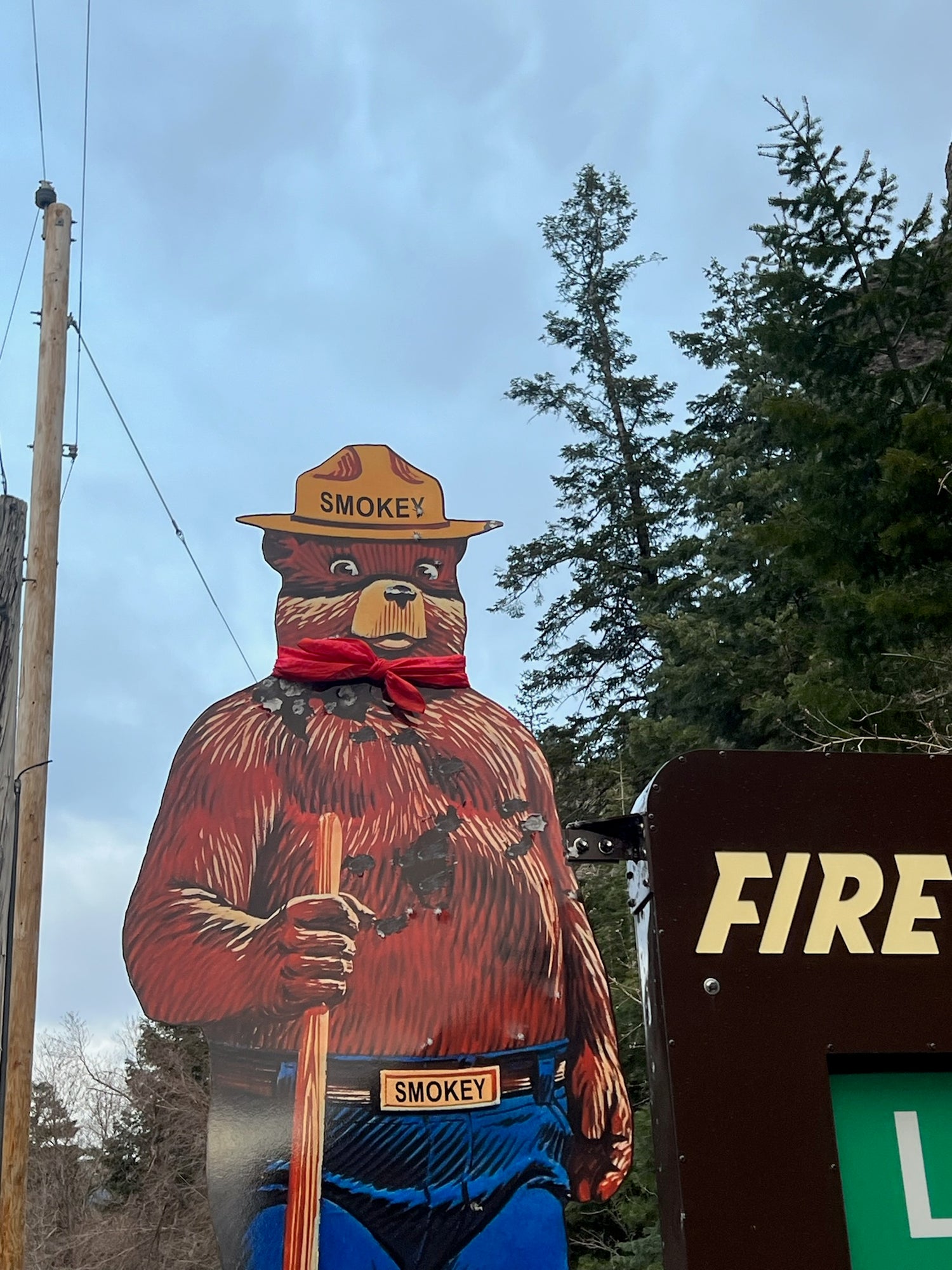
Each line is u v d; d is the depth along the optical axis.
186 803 7.46
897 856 3.35
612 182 20.91
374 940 7.22
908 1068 3.21
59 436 9.35
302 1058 6.88
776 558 12.55
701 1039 3.13
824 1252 2.96
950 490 10.23
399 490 8.63
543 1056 7.09
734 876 3.29
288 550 8.38
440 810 7.64
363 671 8.01
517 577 18.72
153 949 7.09
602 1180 6.85
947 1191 3.09
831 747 10.68
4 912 5.53
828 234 12.59
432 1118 6.82
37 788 8.13
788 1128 3.07
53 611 8.70
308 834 7.46
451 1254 6.56
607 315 20.20
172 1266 15.09
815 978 3.21
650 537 18.62
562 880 7.56
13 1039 7.47
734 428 19.75
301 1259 6.48
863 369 12.27
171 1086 16.14
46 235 10.03
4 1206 7.10
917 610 9.95
